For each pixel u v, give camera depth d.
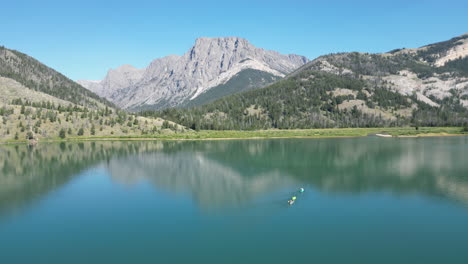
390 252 48.56
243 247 50.69
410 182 88.62
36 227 60.56
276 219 62.50
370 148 162.88
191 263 46.22
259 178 96.56
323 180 92.00
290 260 46.47
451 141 198.62
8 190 86.62
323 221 60.59
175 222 61.88
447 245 50.59
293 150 160.50
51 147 191.62
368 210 66.50
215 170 110.81
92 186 90.69
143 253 49.47
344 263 45.44
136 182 95.06
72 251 50.69
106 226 60.44
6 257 49.09
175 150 170.12
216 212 67.00
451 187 83.25
